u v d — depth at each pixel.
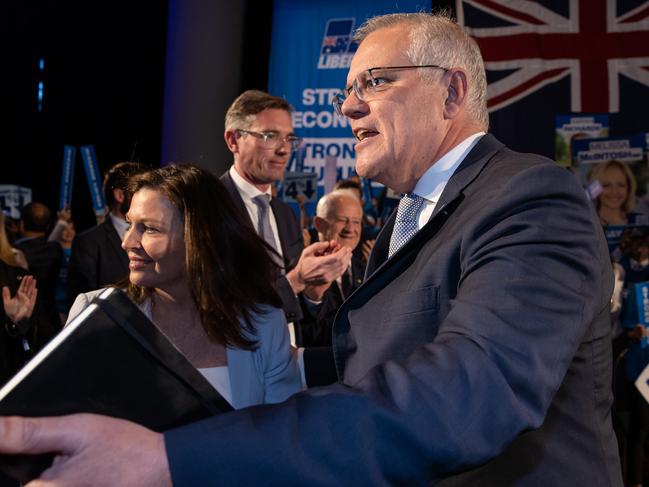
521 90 5.77
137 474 0.58
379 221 5.32
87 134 7.61
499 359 0.69
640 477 3.87
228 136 3.04
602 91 5.68
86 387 0.69
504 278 0.76
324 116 5.80
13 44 7.61
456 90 1.11
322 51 5.84
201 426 0.62
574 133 5.70
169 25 5.60
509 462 0.89
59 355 0.68
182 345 1.63
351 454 0.62
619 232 5.58
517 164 1.00
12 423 0.56
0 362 2.81
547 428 0.91
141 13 7.43
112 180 3.37
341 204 3.12
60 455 0.59
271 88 5.87
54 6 7.55
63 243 6.03
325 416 0.63
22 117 7.70
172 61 5.57
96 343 0.69
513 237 0.81
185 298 1.65
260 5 5.81
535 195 0.85
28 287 2.93
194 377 0.74
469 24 5.82
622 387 4.00
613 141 5.65
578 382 0.94
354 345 1.04
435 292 0.93
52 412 0.68
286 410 0.63
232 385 1.59
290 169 5.77
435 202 1.11
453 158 1.10
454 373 0.66
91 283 3.26
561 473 0.90
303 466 0.61
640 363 3.96
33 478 0.62
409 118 1.08
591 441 0.93
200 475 0.59
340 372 1.05
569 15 5.75
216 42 5.55
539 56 5.75
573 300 0.75
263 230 2.95
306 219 5.60
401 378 0.66
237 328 1.59
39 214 4.80
